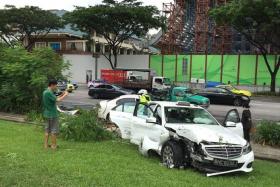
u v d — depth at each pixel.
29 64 21.03
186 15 72.94
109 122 16.73
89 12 59.94
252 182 9.09
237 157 9.53
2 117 20.42
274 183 9.10
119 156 11.16
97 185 7.88
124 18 60.34
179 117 11.00
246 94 34.34
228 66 59.28
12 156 10.34
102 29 62.59
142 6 61.62
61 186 7.64
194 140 9.63
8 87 21.81
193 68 61.88
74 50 75.75
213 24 66.88
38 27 68.75
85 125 13.91
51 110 11.77
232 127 11.93
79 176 8.50
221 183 8.73
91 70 70.25
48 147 12.04
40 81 20.27
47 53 21.67
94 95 37.78
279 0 42.97
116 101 19.61
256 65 57.28
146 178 8.66
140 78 48.91
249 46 66.50
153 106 11.69
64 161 10.02
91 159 10.45
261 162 11.92
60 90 21.03
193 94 31.69
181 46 73.50
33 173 8.57
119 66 67.50
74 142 13.41
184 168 9.92
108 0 62.66
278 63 50.72
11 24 67.44
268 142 14.73
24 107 21.56
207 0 66.81
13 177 8.10
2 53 22.72
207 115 11.35
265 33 47.91
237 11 45.88
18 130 15.56
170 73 63.72
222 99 34.41
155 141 10.96
